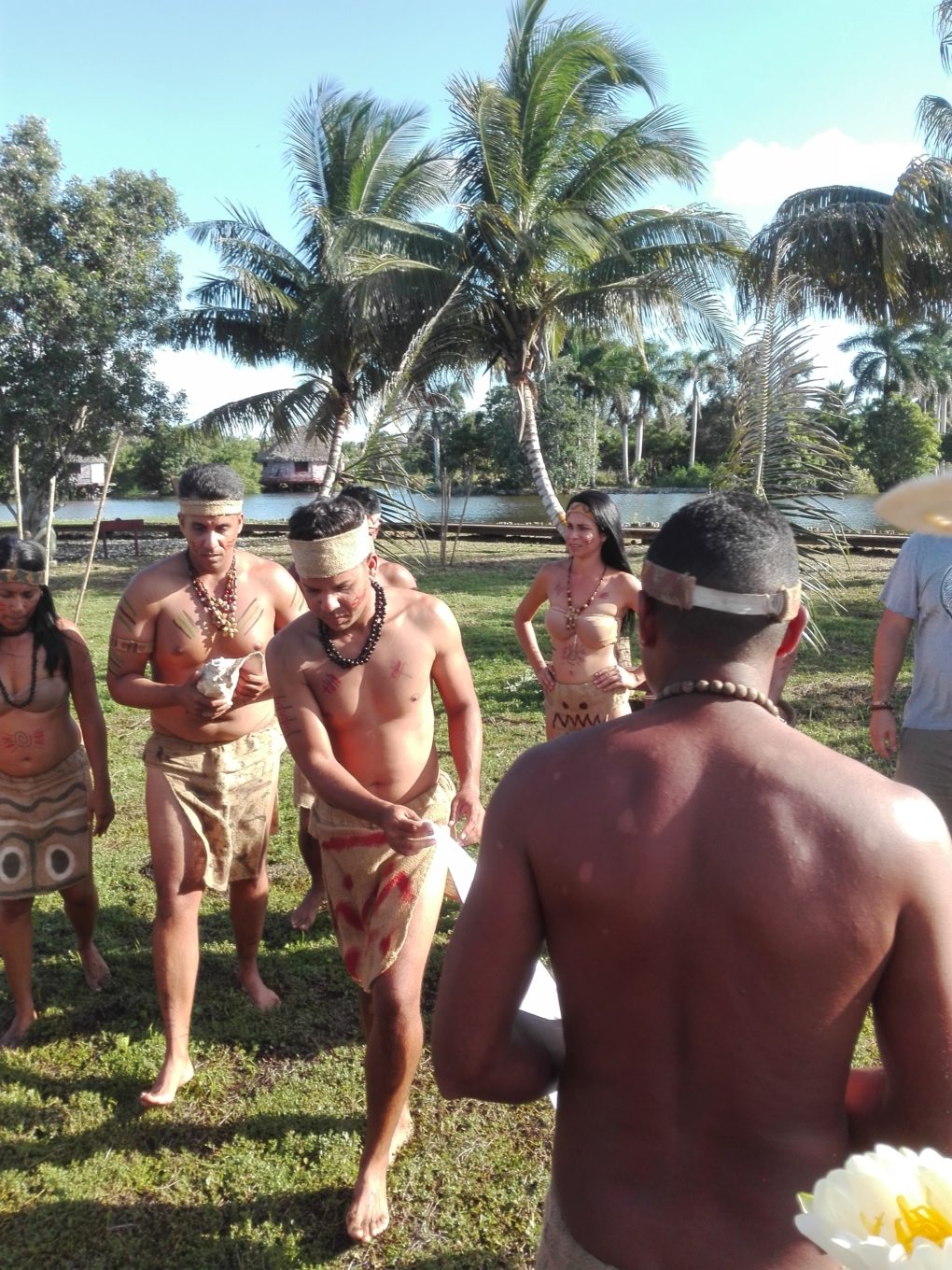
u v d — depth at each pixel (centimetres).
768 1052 123
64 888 379
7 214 2147
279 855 554
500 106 1552
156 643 358
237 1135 322
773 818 122
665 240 1627
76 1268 271
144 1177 304
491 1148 315
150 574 357
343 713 295
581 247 1548
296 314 2100
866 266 1372
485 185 1642
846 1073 126
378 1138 283
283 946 446
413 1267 269
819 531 513
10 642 358
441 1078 142
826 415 521
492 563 2208
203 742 351
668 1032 128
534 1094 148
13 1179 303
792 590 136
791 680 942
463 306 1605
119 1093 345
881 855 119
